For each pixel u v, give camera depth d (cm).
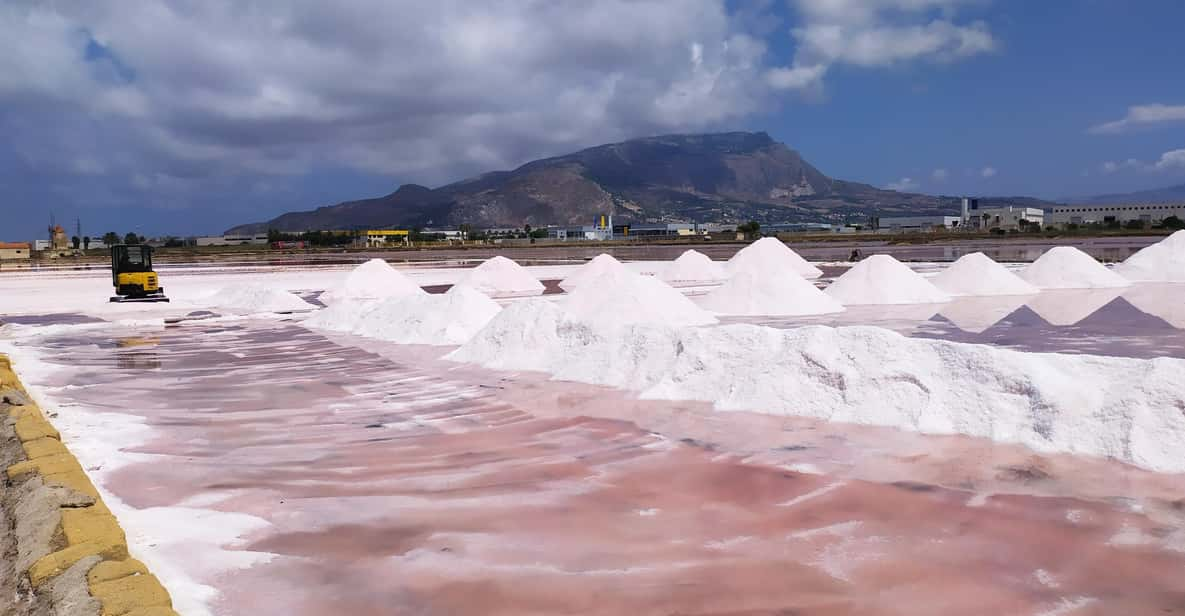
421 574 348
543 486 469
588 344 868
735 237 10206
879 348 647
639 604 314
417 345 1145
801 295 1470
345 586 337
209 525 414
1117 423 507
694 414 647
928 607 306
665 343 788
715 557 358
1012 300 1588
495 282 2344
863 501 429
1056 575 334
